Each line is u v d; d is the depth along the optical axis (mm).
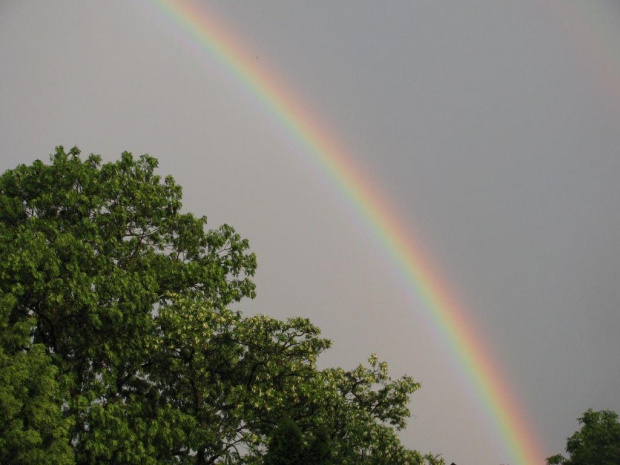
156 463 35281
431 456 40719
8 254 34188
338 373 40812
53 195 40125
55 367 31984
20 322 32688
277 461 30828
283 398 38719
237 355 41062
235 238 45594
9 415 29453
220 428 39438
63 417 34844
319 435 31703
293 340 41375
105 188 41500
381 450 38094
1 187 40656
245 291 44906
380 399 41625
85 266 37062
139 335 37531
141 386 41281
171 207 44281
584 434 42125
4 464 29984
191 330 38281
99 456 34625
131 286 36688
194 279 42312
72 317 38094
